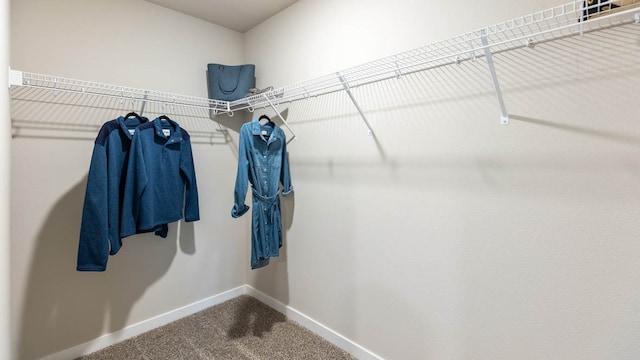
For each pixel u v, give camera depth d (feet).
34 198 5.64
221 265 8.52
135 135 6.13
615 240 3.40
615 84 3.33
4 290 3.28
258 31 8.22
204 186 8.09
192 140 7.81
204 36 7.96
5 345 3.35
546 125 3.78
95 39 6.23
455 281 4.72
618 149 3.34
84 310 6.28
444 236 4.81
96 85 6.04
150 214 6.24
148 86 7.00
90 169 5.60
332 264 6.61
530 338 4.04
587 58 3.47
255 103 7.84
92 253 5.50
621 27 3.26
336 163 6.41
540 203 3.88
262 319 7.63
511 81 4.02
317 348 6.48
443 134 4.73
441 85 4.71
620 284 3.39
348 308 6.34
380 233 5.69
